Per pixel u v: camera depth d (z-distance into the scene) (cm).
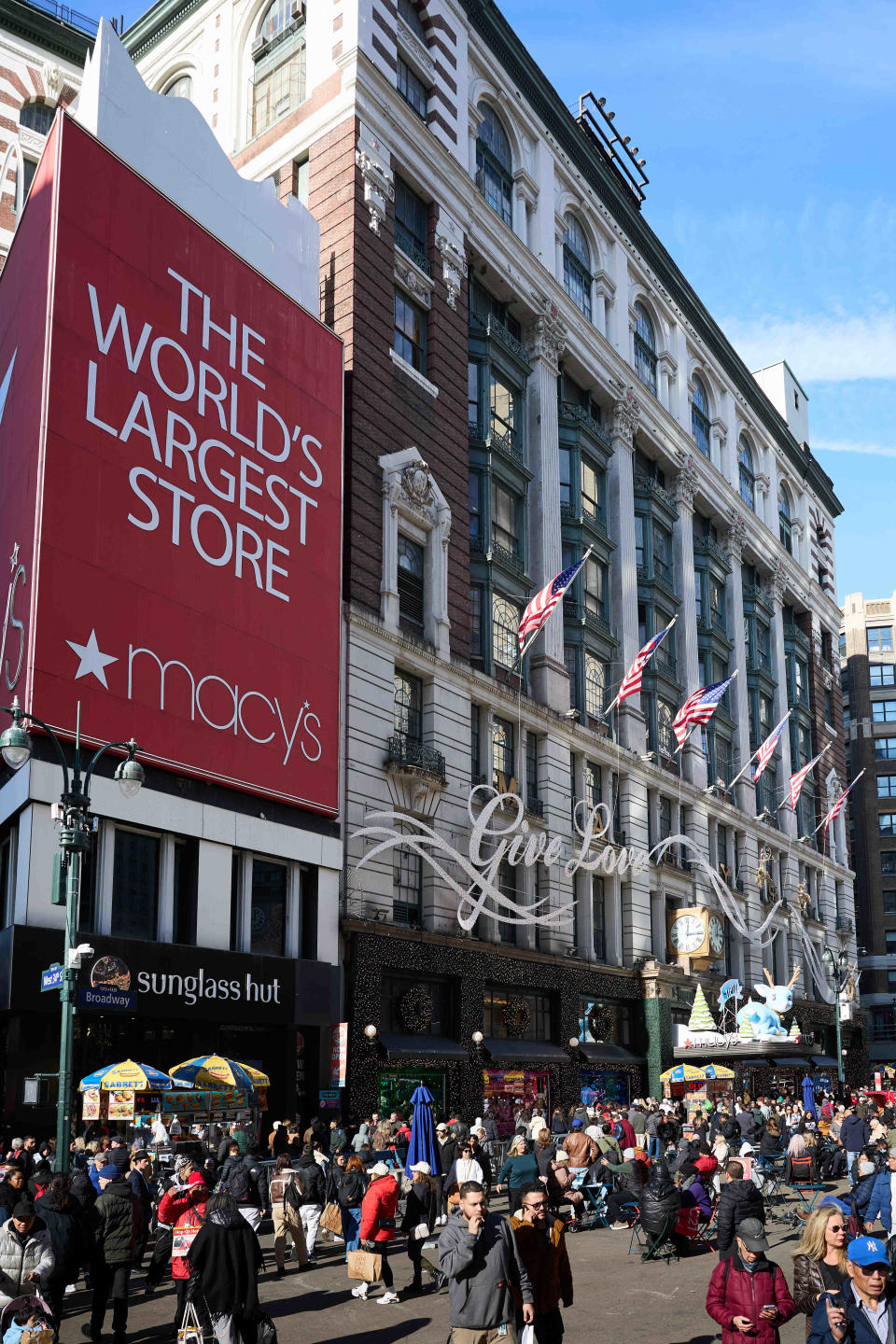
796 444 8356
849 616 11306
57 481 2758
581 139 5634
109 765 2783
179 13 4862
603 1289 1784
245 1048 3144
